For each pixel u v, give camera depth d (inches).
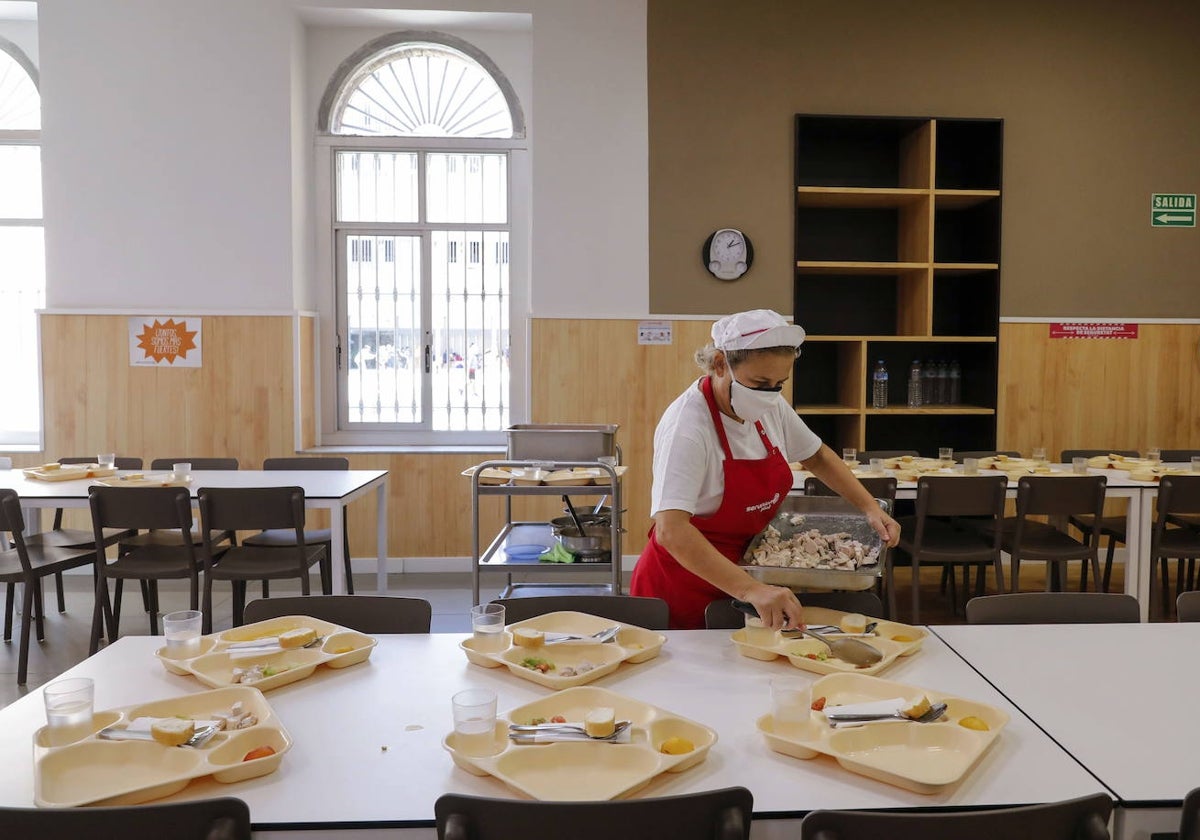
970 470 171.9
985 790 52.8
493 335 228.2
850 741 57.6
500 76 223.6
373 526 213.6
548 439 141.1
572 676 70.0
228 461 188.4
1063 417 220.7
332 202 223.6
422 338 227.0
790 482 91.7
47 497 148.3
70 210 207.3
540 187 212.8
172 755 55.1
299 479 168.2
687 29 212.4
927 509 159.3
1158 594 179.8
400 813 50.1
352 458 212.1
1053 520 201.6
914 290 218.2
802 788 53.1
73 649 157.9
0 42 220.5
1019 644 79.5
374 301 226.8
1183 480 158.1
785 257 215.2
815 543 85.7
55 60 205.6
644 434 215.3
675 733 59.6
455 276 226.8
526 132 223.9
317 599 87.0
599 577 213.6
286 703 65.9
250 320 207.6
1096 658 75.9
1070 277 219.9
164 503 141.9
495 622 74.5
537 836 46.6
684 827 47.2
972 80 216.1
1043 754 57.6
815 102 214.2
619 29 212.1
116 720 60.7
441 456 213.6
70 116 206.2
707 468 84.9
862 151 227.5
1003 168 216.4
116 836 45.9
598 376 214.5
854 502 95.5
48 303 208.5
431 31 221.0
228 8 206.5
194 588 144.4
